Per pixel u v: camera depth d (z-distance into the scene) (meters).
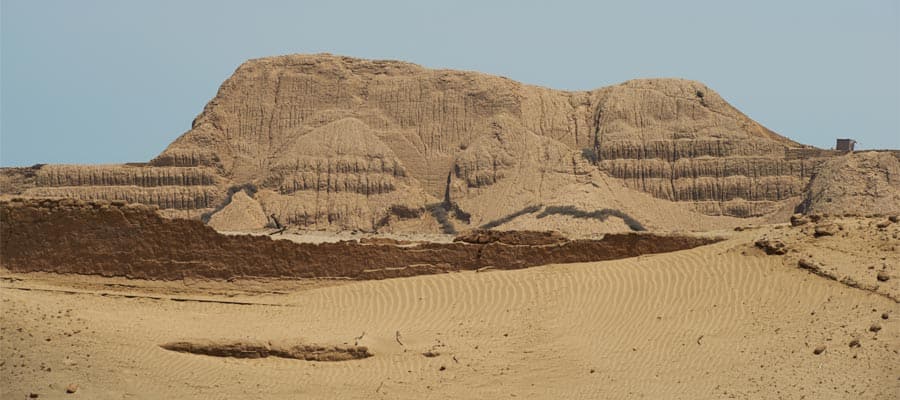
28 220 85.44
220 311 82.69
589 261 90.88
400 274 90.81
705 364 70.62
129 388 65.69
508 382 70.06
